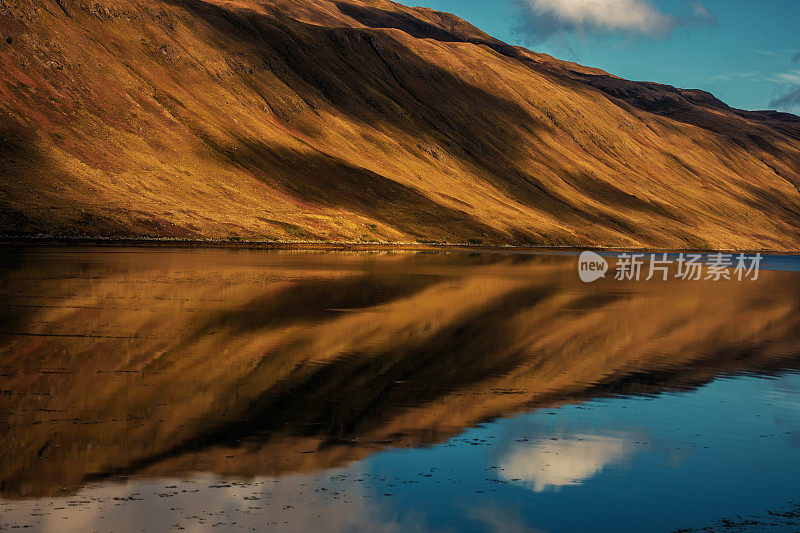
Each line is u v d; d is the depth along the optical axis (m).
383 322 31.81
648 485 12.12
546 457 13.41
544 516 10.62
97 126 124.38
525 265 88.19
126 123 131.25
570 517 10.62
